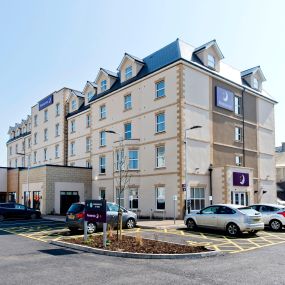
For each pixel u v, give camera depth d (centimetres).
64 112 4222
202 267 913
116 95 3231
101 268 897
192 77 2656
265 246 1302
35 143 4909
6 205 2644
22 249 1215
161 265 935
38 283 752
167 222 2198
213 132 2783
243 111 3159
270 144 3478
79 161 3894
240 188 2683
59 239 1387
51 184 3250
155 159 2700
